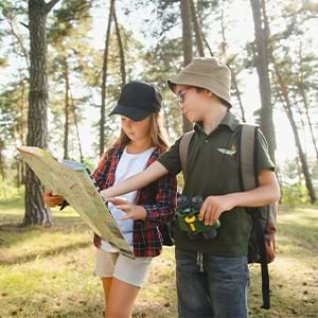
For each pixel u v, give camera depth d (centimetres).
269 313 416
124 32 1734
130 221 240
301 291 486
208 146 203
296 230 970
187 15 905
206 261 200
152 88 250
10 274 516
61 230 839
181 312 212
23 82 2519
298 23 1605
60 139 3391
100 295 450
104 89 1491
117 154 261
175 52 1709
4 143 3275
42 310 407
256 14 1015
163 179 235
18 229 841
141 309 417
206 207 182
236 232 195
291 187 2109
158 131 251
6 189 2245
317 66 2233
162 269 555
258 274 544
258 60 1009
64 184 187
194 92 205
